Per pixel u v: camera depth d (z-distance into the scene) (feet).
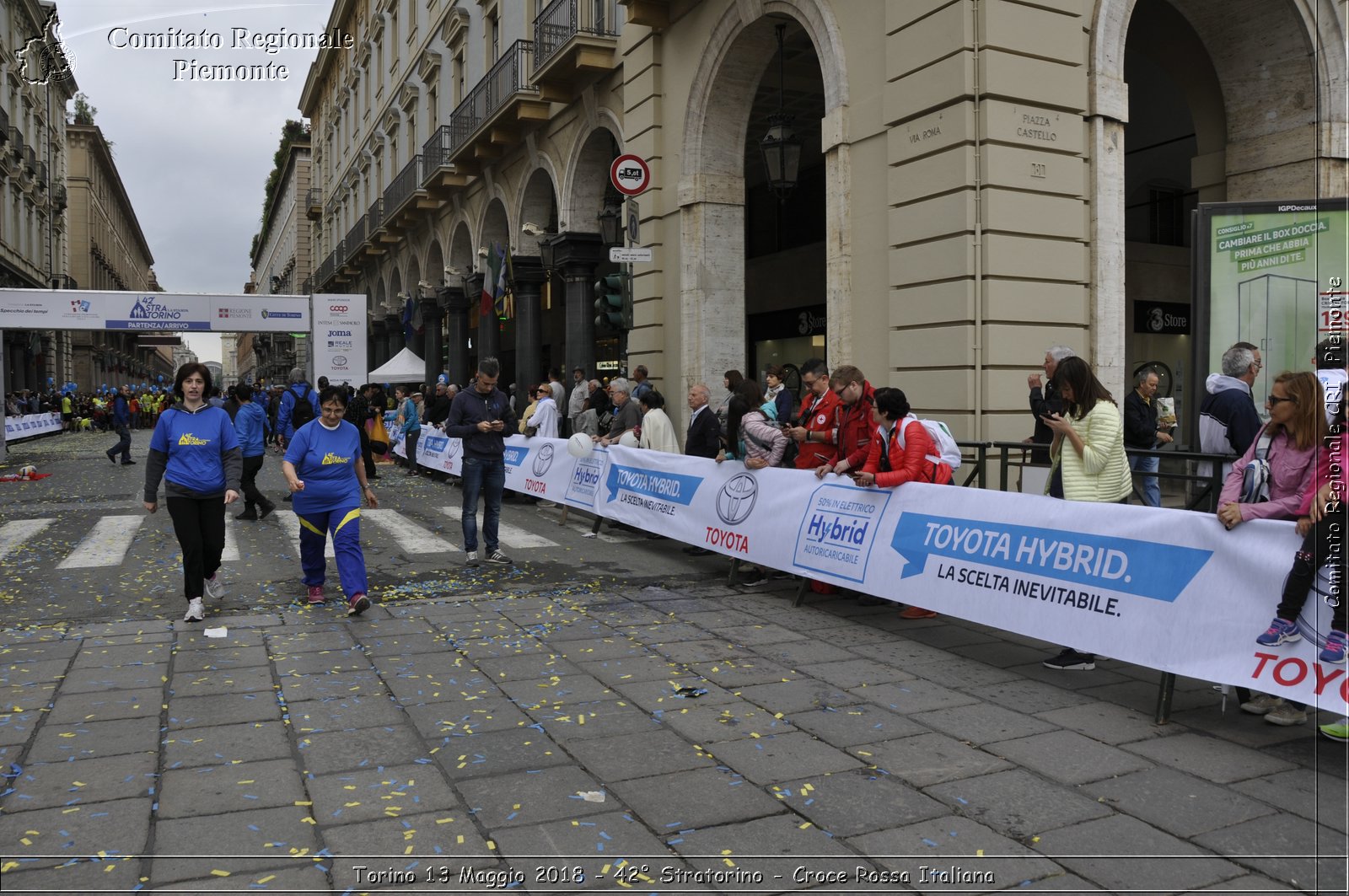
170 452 20.29
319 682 15.83
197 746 12.89
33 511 40.06
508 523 35.81
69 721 13.93
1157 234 52.60
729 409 26.58
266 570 26.37
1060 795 11.34
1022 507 16.99
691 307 42.60
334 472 21.26
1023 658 17.49
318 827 10.46
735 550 24.34
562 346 84.99
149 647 18.08
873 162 32.17
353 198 133.69
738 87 41.37
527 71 60.59
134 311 68.74
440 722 13.87
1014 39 28.45
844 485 21.30
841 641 18.74
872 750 12.77
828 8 33.65
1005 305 28.35
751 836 10.26
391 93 107.34
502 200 68.13
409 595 22.91
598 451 33.30
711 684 15.72
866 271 32.63
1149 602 14.55
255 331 71.92
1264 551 13.29
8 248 129.59
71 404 136.67
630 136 46.85
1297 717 13.79
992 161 28.12
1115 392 30.42
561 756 12.55
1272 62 34.81
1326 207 22.57
